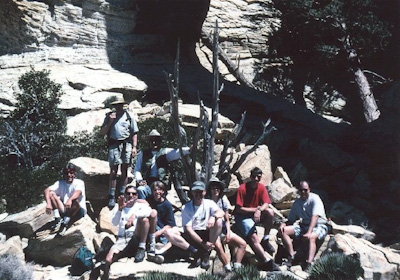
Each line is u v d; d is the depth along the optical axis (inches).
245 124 695.7
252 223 417.1
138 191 415.8
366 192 604.1
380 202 588.7
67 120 653.3
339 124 776.9
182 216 395.9
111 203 451.8
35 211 442.0
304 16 1058.1
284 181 561.6
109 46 828.6
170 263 395.2
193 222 392.8
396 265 430.3
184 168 454.0
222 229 407.8
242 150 597.3
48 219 445.7
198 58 955.3
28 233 437.4
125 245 388.2
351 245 433.1
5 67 780.0
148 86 773.3
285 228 430.9
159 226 409.7
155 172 431.2
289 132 693.9
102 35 826.2
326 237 443.8
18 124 580.7
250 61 1093.8
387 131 690.2
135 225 390.3
